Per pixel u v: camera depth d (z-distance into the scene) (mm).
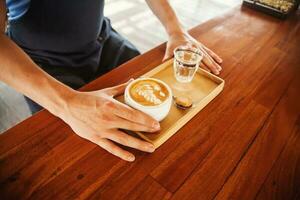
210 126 522
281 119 558
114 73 620
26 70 482
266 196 421
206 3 2469
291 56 757
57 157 439
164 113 486
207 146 484
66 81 749
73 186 403
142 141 464
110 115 462
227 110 562
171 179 427
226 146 489
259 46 785
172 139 489
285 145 506
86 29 770
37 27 714
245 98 598
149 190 408
